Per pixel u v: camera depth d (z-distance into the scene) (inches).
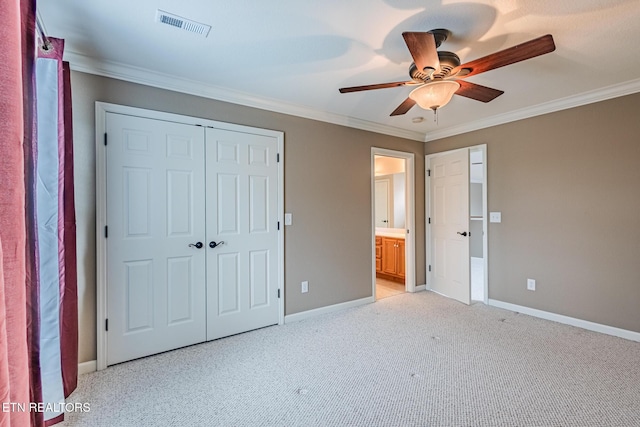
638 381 80.4
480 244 285.0
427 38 60.1
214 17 69.0
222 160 110.3
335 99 119.1
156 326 98.2
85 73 87.6
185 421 66.9
